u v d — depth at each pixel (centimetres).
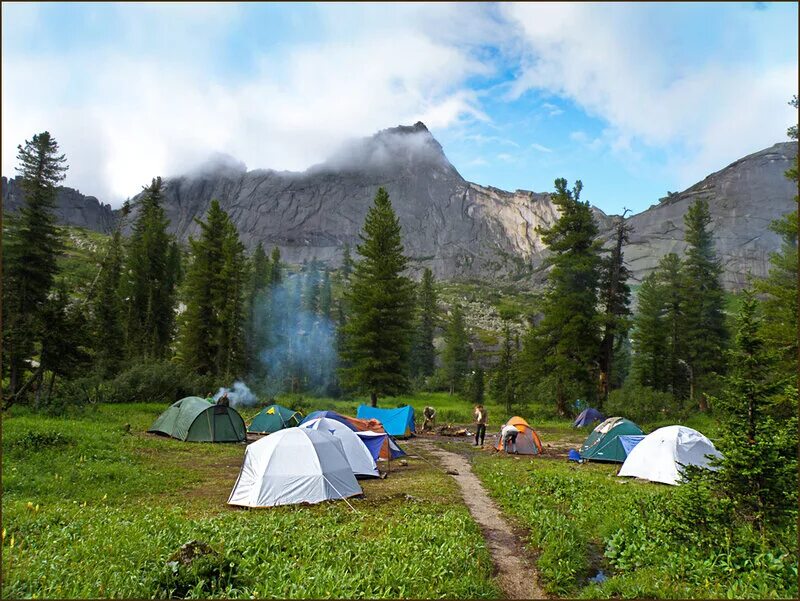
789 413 814
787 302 2445
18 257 3862
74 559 722
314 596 630
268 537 866
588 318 4116
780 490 760
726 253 11438
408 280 4394
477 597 688
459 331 8138
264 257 7556
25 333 2650
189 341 4769
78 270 8100
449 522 991
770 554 708
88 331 2975
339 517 1057
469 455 2161
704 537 802
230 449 2002
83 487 1215
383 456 1866
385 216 4378
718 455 1508
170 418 2264
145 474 1405
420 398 6438
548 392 4225
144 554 743
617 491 1316
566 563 806
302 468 1226
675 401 3731
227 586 663
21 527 857
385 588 669
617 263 4241
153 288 5609
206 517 1034
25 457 1395
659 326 5216
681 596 661
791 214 2608
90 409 2555
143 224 6281
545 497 1255
